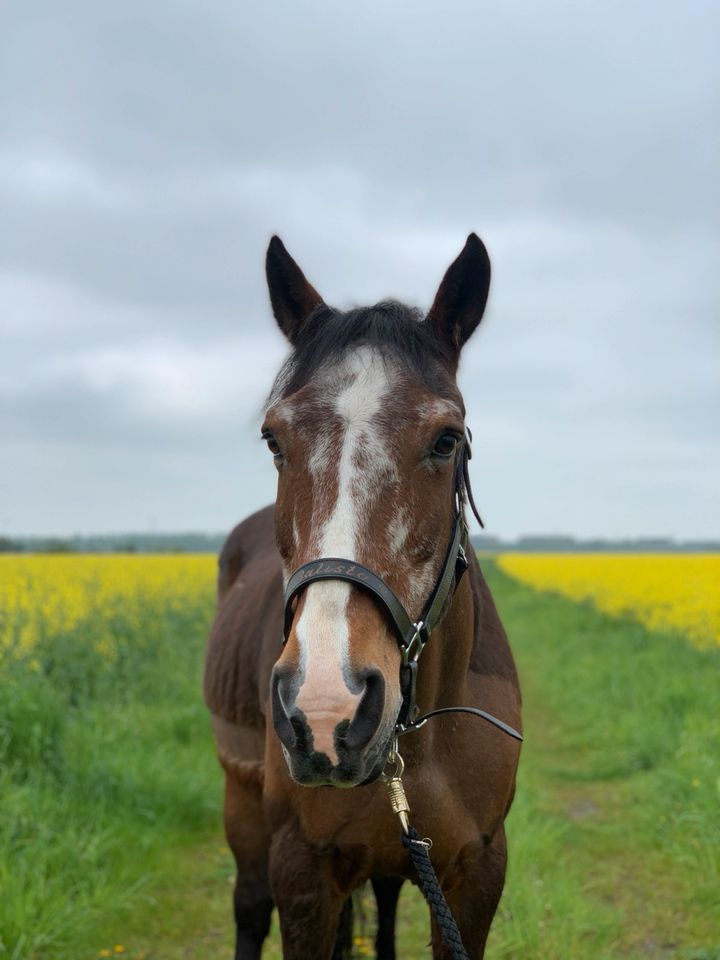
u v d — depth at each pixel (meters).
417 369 2.17
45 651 7.52
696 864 4.51
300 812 2.41
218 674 3.66
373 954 3.76
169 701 7.37
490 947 3.78
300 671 1.80
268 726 2.61
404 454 2.02
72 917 3.82
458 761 2.44
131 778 5.14
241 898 3.31
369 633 1.88
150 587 12.96
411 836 2.22
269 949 3.97
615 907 4.22
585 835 5.15
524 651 12.16
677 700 7.40
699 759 5.66
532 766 6.58
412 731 2.29
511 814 5.03
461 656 2.40
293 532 2.04
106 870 4.28
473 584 2.70
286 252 2.56
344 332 2.24
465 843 2.44
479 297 2.42
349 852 2.42
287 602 1.99
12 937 3.58
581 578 23.83
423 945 3.92
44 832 4.25
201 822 5.20
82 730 5.62
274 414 2.14
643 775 6.06
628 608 15.88
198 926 4.08
